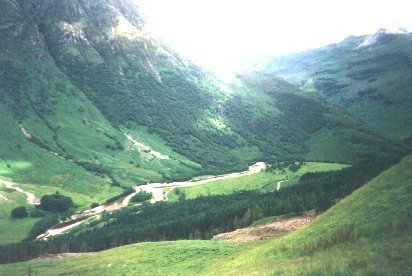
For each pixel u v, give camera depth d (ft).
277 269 156.15
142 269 287.48
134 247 360.07
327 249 165.37
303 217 414.00
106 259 334.44
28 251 529.04
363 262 133.69
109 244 559.79
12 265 363.76
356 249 149.28
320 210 420.36
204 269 246.27
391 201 174.50
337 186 638.94
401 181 186.70
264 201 595.47
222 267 223.30
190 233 538.88
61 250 548.72
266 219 453.58
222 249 302.66
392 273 119.55
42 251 534.78
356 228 167.32
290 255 180.55
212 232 523.70
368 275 122.83
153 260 303.68
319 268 139.74
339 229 173.58
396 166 204.85
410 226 151.12
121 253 346.74
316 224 202.90
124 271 290.97
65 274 311.68
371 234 157.99
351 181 652.89
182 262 286.66
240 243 317.83
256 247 259.60
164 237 565.12
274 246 208.95
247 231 395.34
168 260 297.53
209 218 586.86
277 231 357.82
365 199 191.31
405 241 139.85
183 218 648.79
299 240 192.85
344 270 131.54
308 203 531.09
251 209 560.61
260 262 190.19
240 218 552.82
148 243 363.35
